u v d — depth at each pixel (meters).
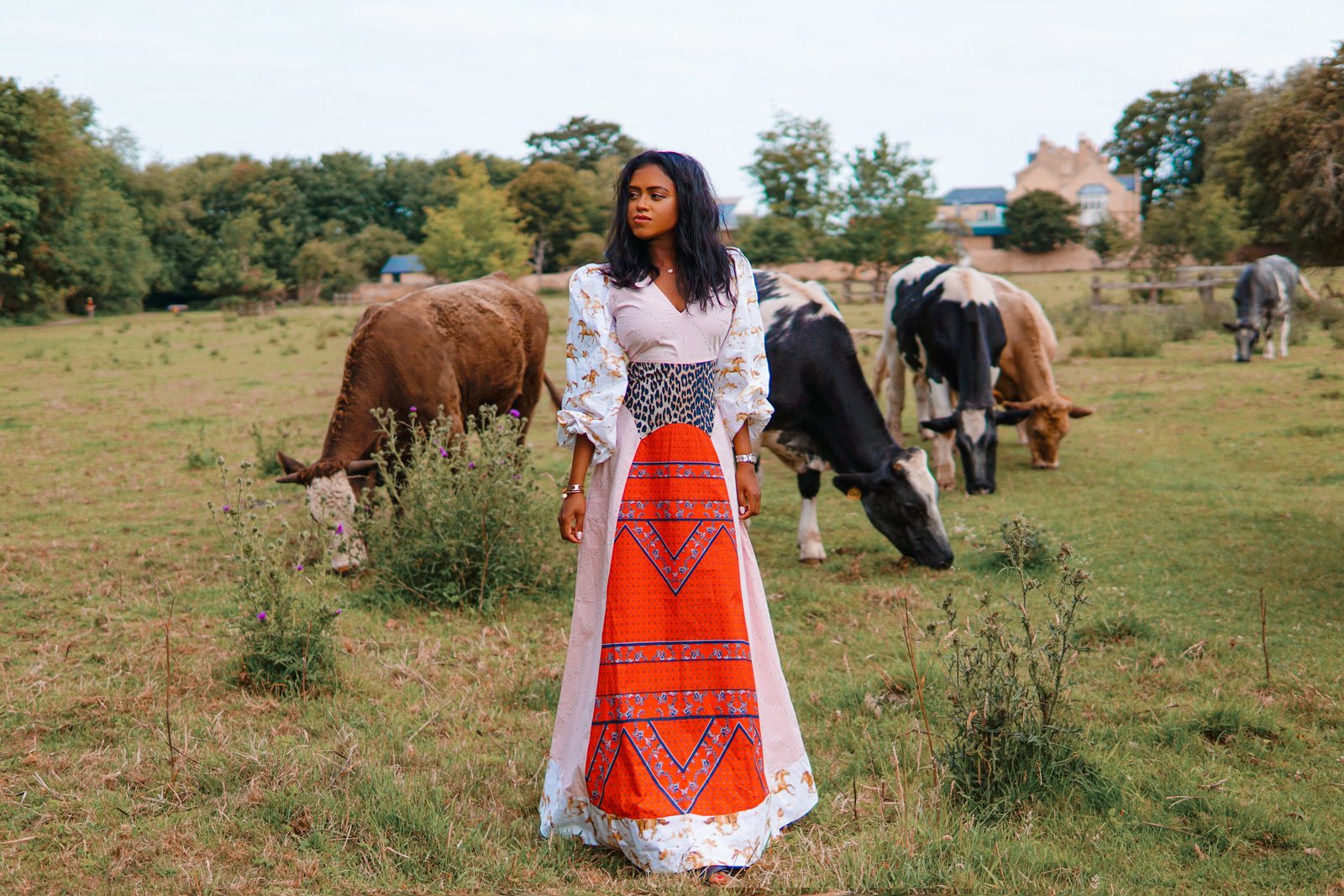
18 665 4.74
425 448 6.50
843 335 6.55
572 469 3.23
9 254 39.94
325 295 78.19
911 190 47.34
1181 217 33.59
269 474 9.65
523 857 3.05
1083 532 7.12
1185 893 2.89
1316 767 3.67
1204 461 9.37
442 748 3.86
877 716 4.18
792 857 3.05
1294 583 5.84
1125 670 4.66
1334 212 13.61
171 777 3.59
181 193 85.06
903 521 6.36
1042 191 74.69
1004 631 3.91
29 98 40.47
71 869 2.99
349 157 102.50
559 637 5.29
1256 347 18.44
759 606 3.32
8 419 13.26
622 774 3.00
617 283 3.16
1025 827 3.24
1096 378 15.09
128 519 7.91
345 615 5.53
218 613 5.57
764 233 59.44
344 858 3.08
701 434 3.21
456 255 67.38
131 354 24.34
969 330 8.30
